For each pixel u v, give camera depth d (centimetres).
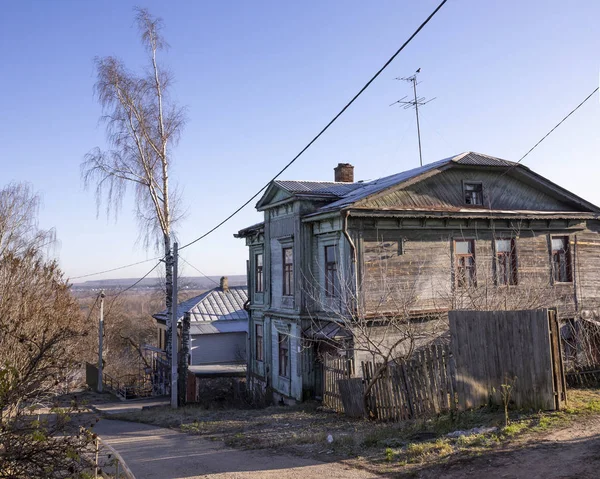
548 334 958
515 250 1975
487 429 912
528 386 978
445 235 1877
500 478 688
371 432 1100
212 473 931
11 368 627
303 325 1939
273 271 2233
